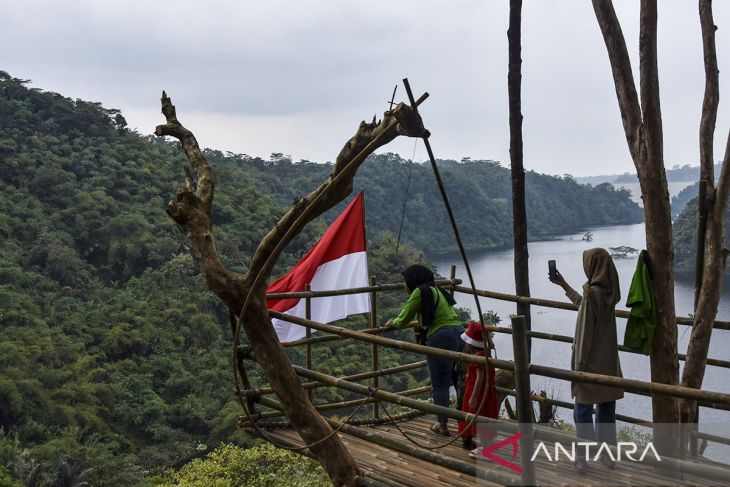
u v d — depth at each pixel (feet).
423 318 16.39
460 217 523.70
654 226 14.38
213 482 55.16
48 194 260.62
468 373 15.88
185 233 14.34
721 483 11.46
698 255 16.99
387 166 519.60
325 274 21.53
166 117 15.92
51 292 201.67
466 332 15.44
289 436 17.19
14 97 323.78
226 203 284.82
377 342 13.64
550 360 140.26
